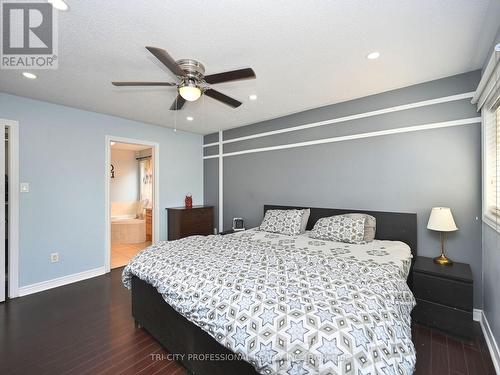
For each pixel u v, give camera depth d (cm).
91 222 352
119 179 631
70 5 148
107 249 368
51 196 314
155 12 155
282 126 383
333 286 139
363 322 108
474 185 235
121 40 184
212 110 351
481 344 197
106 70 229
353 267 177
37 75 238
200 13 156
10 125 282
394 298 141
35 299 278
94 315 243
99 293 295
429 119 259
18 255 287
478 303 232
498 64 160
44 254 308
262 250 223
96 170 357
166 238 449
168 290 167
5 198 282
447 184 249
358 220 273
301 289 136
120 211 632
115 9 152
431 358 183
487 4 148
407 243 268
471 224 237
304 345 100
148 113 362
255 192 421
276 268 170
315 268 170
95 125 356
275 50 199
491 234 196
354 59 213
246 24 167
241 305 127
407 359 106
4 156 277
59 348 193
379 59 213
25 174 293
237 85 266
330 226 284
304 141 357
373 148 295
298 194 365
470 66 227
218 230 482
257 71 234
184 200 477
